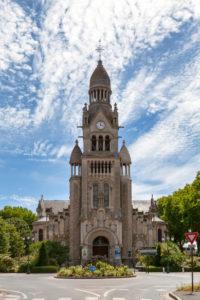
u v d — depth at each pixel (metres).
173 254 86.75
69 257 105.81
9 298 35.41
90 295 37.59
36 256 89.19
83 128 113.62
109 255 102.75
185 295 34.78
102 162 110.25
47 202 137.88
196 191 99.38
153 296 36.84
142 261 91.12
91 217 105.06
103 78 121.06
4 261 86.62
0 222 103.75
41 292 40.72
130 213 110.00
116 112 115.25
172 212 122.56
